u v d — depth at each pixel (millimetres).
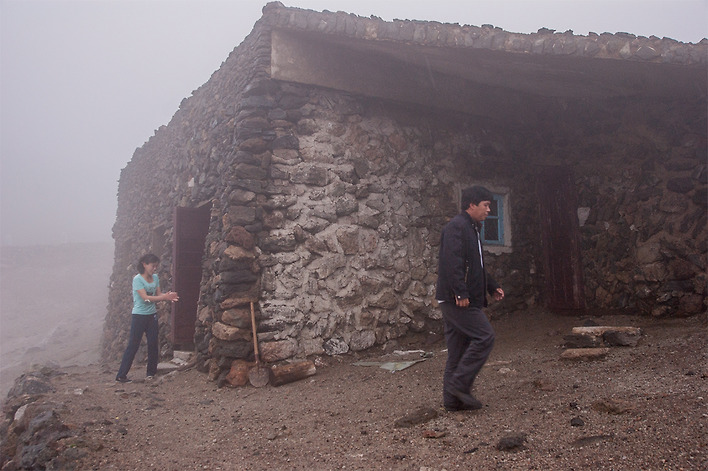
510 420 3342
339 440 3398
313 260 6098
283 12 5898
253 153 5949
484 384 4340
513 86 7480
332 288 6160
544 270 7641
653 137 6734
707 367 3818
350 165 6492
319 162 6270
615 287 6887
